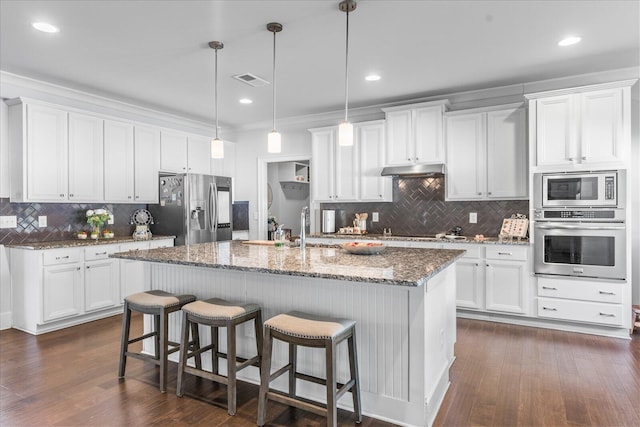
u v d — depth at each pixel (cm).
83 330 377
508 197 412
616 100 343
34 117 383
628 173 339
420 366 209
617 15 268
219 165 607
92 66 360
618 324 344
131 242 444
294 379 233
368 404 224
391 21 276
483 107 423
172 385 261
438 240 421
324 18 272
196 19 272
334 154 514
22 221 402
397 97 466
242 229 634
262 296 259
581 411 223
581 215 356
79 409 228
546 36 301
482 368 284
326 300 236
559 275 366
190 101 479
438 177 477
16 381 264
